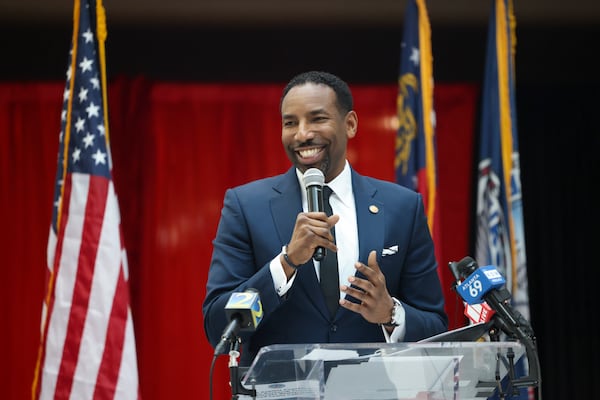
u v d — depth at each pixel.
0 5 18.09
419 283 8.00
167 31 19.06
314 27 19.12
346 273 7.77
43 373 11.23
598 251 19.80
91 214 11.57
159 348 18.06
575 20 18.89
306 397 5.89
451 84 19.27
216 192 18.84
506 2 13.46
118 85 18.72
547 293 19.70
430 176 12.98
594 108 20.00
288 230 7.82
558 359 19.52
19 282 18.47
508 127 13.09
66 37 19.05
